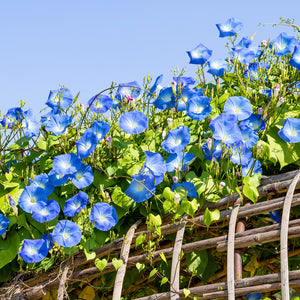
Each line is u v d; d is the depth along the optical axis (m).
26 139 3.75
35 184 3.29
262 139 3.40
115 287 2.92
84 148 3.28
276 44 3.96
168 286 3.56
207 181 3.13
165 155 3.49
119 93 3.84
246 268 3.62
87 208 3.36
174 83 3.53
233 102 3.38
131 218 3.39
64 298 3.44
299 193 2.91
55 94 3.81
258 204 2.96
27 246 3.11
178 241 2.98
